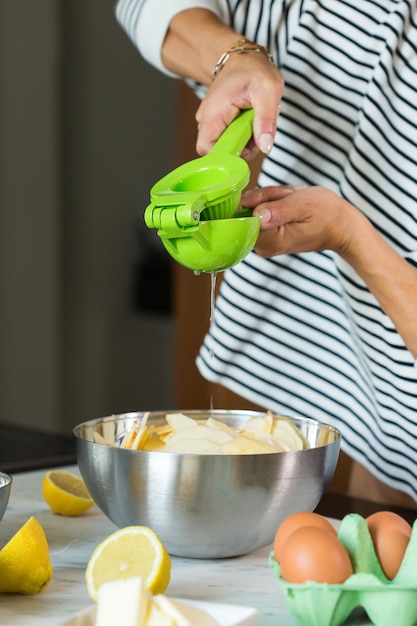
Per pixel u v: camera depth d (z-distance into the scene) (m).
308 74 1.33
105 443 1.05
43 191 3.64
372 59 1.29
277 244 1.12
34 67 3.56
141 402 3.97
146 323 3.91
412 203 1.27
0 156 3.50
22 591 0.85
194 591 0.87
